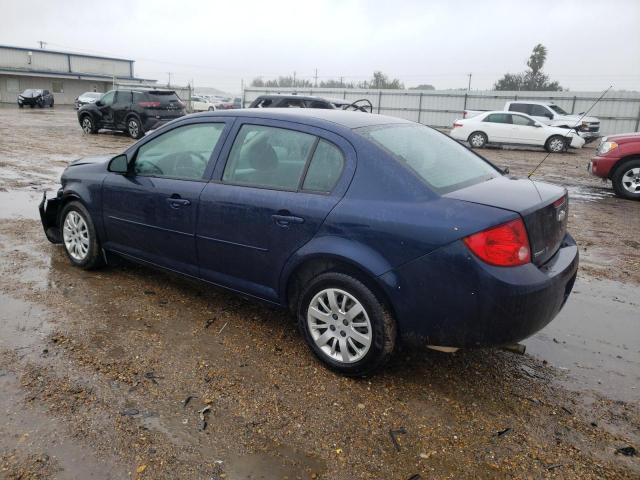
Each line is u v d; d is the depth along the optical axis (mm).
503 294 2760
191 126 4109
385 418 2936
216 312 4176
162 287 4629
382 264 3000
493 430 2875
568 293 3400
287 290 3525
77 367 3270
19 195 8188
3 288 4410
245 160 3717
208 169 3879
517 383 3359
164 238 4152
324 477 2477
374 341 3121
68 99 57344
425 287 2912
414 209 2961
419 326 2998
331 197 3230
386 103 35906
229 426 2799
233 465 2521
